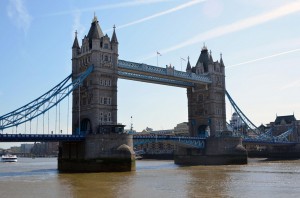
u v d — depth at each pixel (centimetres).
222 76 12800
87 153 8350
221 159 11506
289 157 16675
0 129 7719
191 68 12988
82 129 9288
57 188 4978
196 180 6025
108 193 4453
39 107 8362
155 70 10394
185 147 12288
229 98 13025
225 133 11925
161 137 10431
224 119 12562
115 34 9600
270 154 17250
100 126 8631
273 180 6006
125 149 8262
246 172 7838
